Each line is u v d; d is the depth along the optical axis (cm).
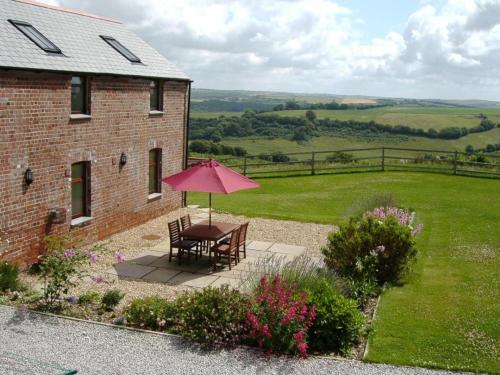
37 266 1187
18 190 1138
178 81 1786
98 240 1447
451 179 2472
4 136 1088
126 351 775
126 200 1566
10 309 905
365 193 2195
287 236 1554
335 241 1145
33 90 1154
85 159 1354
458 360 743
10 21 1275
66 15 1561
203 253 1372
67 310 918
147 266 1251
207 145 4453
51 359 737
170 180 1260
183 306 881
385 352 770
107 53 1509
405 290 1032
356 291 973
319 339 805
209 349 790
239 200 2116
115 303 943
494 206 1889
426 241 1416
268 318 809
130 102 1534
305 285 934
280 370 730
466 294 1002
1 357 734
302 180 2552
